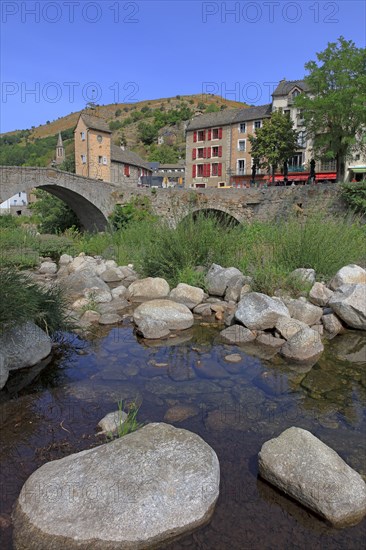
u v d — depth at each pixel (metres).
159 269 8.94
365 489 2.37
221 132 43.16
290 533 2.19
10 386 3.95
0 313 4.26
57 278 10.48
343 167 27.16
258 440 3.03
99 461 2.37
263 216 22.30
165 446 2.48
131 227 17.36
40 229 30.33
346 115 24.64
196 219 9.91
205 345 5.15
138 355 4.79
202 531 2.17
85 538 2.02
